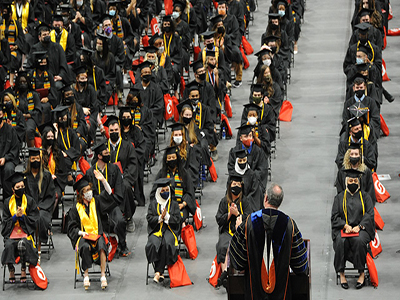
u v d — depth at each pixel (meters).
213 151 23.44
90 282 18.19
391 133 24.95
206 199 21.61
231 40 28.33
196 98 23.11
